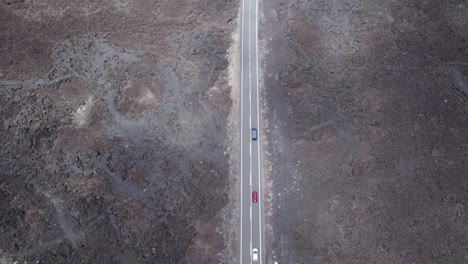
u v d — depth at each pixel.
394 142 59.41
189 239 52.47
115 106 61.00
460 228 53.75
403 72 65.62
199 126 60.00
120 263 50.47
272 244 52.72
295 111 61.50
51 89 62.06
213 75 64.12
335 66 65.88
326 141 59.25
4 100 60.84
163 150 58.00
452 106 62.88
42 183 54.72
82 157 56.84
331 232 53.34
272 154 58.28
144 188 55.28
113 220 52.78
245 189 55.88
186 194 55.16
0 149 56.88
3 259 49.78
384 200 55.28
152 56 65.50
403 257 51.88
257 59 65.94
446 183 56.62
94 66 64.31
